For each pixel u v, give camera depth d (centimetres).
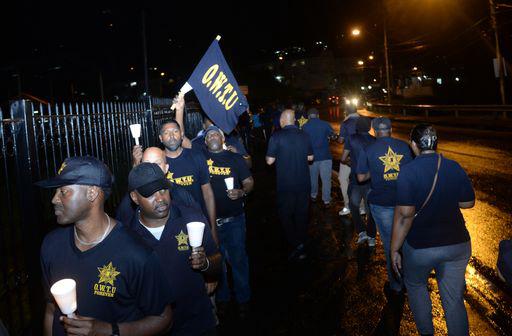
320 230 743
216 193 475
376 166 474
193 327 293
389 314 441
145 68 1452
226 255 487
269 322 442
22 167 353
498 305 446
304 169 616
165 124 404
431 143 346
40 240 361
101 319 219
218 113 521
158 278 227
